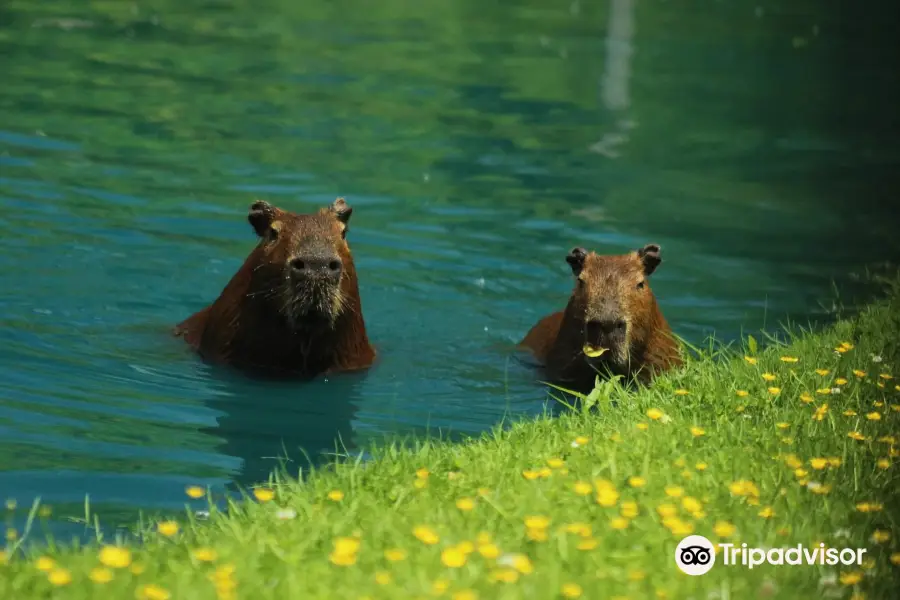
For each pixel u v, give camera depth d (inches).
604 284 474.0
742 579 267.4
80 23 1223.5
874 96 1055.0
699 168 820.6
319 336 477.7
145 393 456.1
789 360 414.3
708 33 1363.2
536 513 299.9
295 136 847.1
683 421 378.6
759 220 714.8
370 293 585.0
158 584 263.0
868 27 1434.5
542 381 494.0
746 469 328.2
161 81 985.5
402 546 281.7
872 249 667.4
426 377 493.0
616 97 1016.2
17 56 1047.6
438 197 730.8
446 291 593.9
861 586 264.1
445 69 1099.3
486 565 269.7
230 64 1069.1
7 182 703.1
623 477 325.1
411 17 1391.5
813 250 666.2
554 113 955.3
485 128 899.4
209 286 582.9
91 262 598.5
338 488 329.7
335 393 470.0
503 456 351.3
